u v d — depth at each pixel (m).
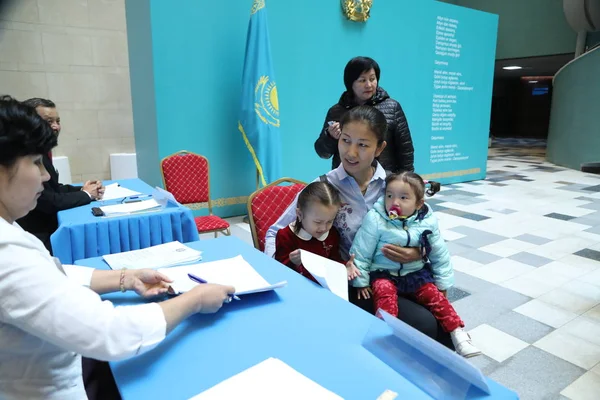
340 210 1.60
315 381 0.76
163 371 0.78
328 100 5.05
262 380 0.74
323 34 4.86
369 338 0.89
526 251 3.56
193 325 0.96
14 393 0.73
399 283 1.54
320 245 1.57
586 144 8.20
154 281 1.11
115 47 5.51
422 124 6.14
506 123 19.06
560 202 5.42
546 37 10.21
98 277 1.09
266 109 4.07
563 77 8.84
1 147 0.68
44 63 5.14
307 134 4.96
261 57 3.99
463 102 6.61
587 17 8.89
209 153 4.36
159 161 4.09
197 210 4.38
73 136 5.46
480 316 2.44
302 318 0.99
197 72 4.14
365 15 5.03
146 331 0.79
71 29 5.22
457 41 6.27
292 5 4.56
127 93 5.69
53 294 0.68
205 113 4.26
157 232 2.21
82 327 0.69
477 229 4.21
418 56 5.84
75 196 2.36
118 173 5.68
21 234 0.71
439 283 1.58
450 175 6.74
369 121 1.43
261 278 1.20
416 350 0.81
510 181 7.03
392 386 0.75
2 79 4.96
